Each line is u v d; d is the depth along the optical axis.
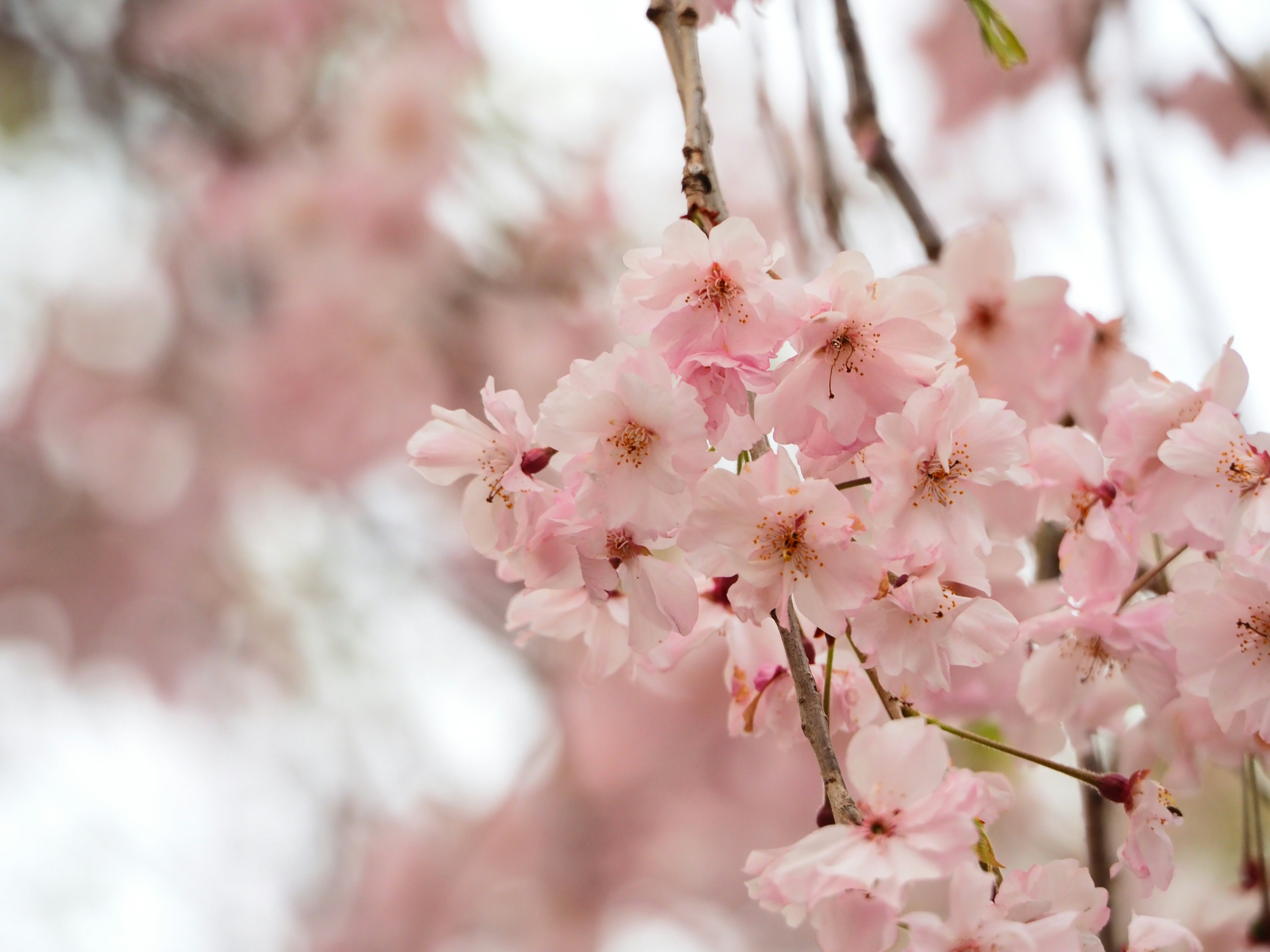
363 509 4.27
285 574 4.39
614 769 4.18
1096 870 1.62
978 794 1.03
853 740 1.06
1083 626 1.43
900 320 1.20
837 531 1.12
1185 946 1.34
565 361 4.03
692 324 1.17
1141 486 1.41
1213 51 2.54
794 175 2.08
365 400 4.01
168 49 3.91
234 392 4.13
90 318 4.33
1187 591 1.26
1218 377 1.39
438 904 4.19
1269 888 1.70
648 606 1.19
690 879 4.22
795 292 1.16
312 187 3.79
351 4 3.89
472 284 4.02
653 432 1.11
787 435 1.19
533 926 4.16
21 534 4.34
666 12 1.32
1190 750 1.53
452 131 3.78
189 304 4.27
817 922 1.03
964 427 1.19
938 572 1.16
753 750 4.17
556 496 1.20
